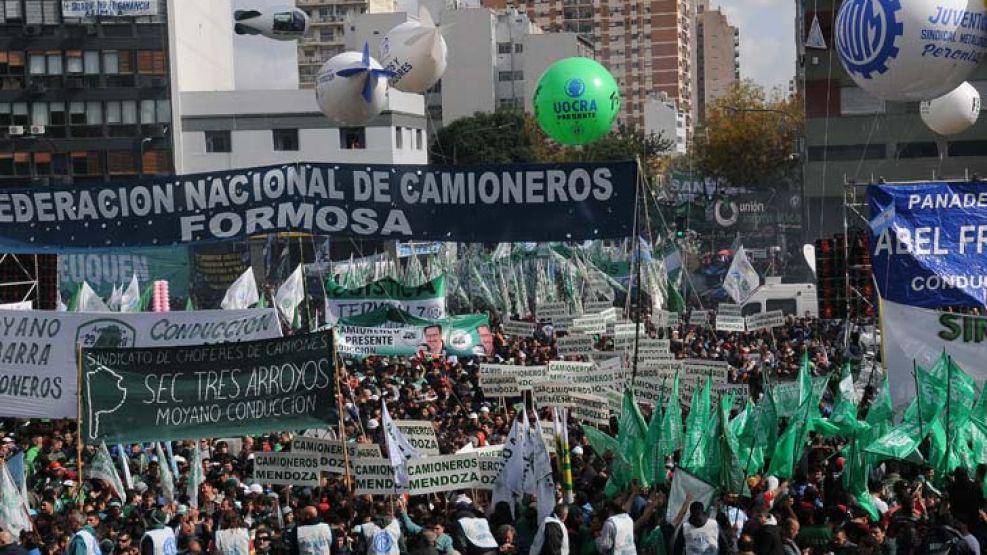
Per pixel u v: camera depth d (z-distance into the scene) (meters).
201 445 26.36
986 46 21.94
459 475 20.66
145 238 24.47
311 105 97.88
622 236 22.78
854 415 23.00
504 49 167.12
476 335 39.25
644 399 26.42
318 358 21.67
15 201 24.72
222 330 26.75
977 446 21.77
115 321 25.53
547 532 17.64
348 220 23.72
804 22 82.88
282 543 18.66
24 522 19.97
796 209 83.31
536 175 22.92
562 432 20.72
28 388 25.02
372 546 18.53
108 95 97.25
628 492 19.75
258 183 23.94
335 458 20.78
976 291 25.52
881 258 25.80
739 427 22.06
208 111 98.06
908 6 21.41
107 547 18.92
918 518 18.67
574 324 37.97
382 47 32.06
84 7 96.69
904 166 81.88
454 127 133.75
